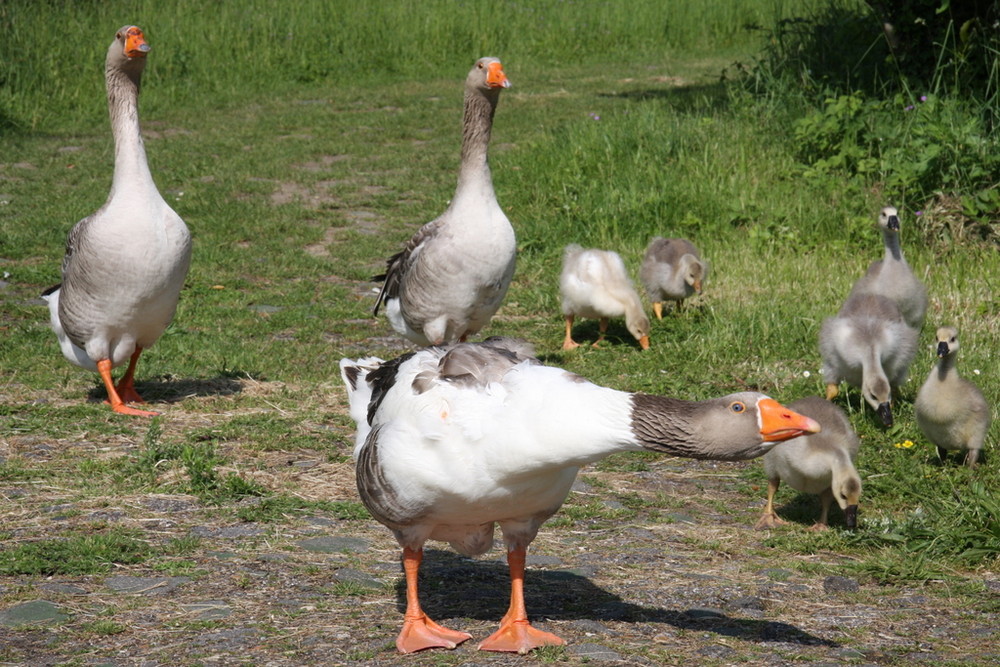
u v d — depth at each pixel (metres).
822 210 16.48
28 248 15.64
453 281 9.69
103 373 9.70
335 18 34.00
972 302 13.20
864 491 8.41
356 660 5.20
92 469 8.08
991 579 6.79
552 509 5.35
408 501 5.21
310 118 26.77
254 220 17.88
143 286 9.45
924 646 5.62
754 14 41.88
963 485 8.49
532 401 4.86
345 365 6.36
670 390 10.64
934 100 16.92
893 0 19.09
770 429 4.66
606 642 5.48
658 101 26.44
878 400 9.11
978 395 8.60
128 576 6.24
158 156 22.16
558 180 19.25
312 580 6.29
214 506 7.52
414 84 32.28
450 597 6.11
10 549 6.53
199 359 11.33
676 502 8.19
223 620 5.64
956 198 15.60
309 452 8.79
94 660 5.14
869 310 9.85
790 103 20.39
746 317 12.71
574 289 12.05
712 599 6.23
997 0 17.69
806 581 6.66
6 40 26.23
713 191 17.38
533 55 37.06
